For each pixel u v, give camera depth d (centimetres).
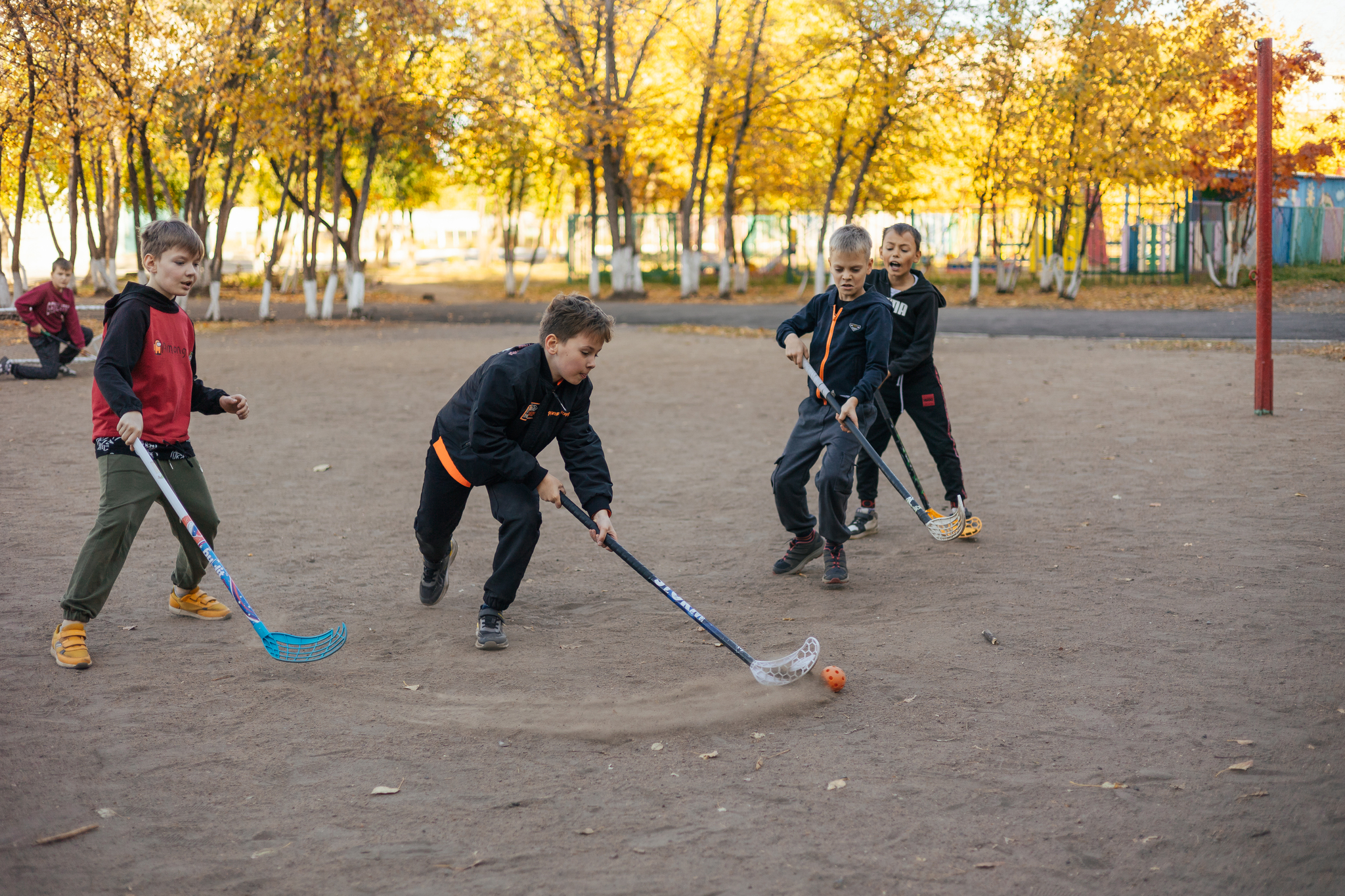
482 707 380
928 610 479
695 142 3048
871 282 604
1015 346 1688
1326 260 3288
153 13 2164
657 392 1252
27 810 303
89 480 766
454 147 2531
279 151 2241
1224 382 1199
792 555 539
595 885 263
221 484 759
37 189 2830
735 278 3169
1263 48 915
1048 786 312
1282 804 298
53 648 421
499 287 3700
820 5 2583
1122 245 3206
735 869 270
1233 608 466
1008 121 2634
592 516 433
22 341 1844
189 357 448
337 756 338
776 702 380
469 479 440
